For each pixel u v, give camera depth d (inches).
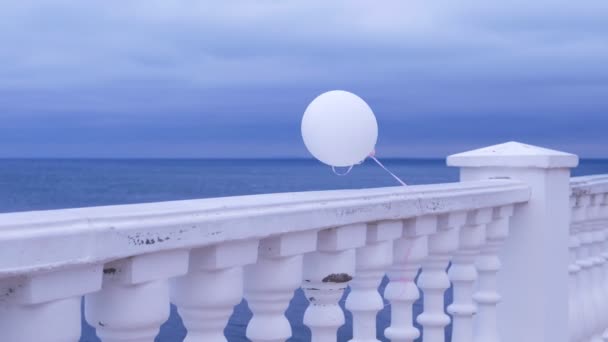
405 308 110.6
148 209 61.9
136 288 62.2
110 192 6402.6
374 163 111.6
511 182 136.2
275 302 82.8
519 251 142.8
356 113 103.4
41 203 5113.2
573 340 161.2
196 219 64.4
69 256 51.6
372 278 100.9
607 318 178.2
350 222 89.0
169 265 64.1
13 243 47.6
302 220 79.9
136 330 63.6
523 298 142.9
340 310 94.1
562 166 142.6
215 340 74.5
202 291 71.6
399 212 98.9
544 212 140.6
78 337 56.5
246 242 73.4
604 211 174.2
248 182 7751.0
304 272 91.0
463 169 148.6
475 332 136.8
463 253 125.9
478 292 136.6
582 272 168.4
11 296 51.9
